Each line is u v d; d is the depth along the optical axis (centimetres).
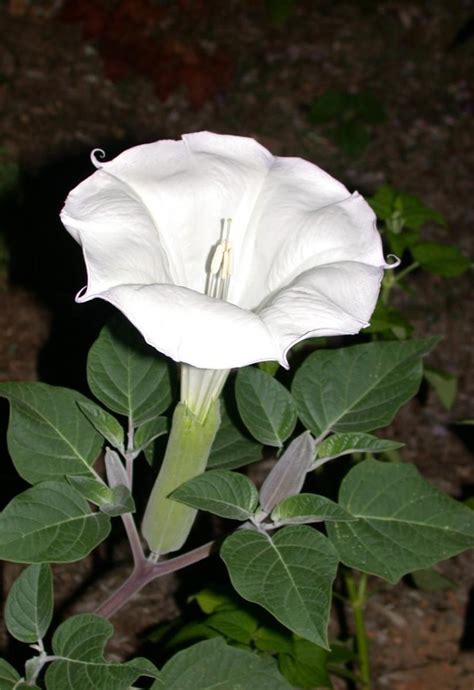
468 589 98
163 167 51
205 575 93
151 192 51
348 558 48
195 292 42
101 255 44
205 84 160
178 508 50
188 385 48
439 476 109
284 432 52
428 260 74
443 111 170
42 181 134
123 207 47
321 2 188
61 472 52
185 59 161
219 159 52
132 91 157
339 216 50
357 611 76
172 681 49
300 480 48
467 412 118
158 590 92
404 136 163
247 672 50
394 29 186
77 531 48
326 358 54
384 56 180
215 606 69
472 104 173
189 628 66
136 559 53
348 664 88
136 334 56
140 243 46
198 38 171
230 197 53
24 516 48
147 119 154
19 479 96
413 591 97
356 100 161
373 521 50
